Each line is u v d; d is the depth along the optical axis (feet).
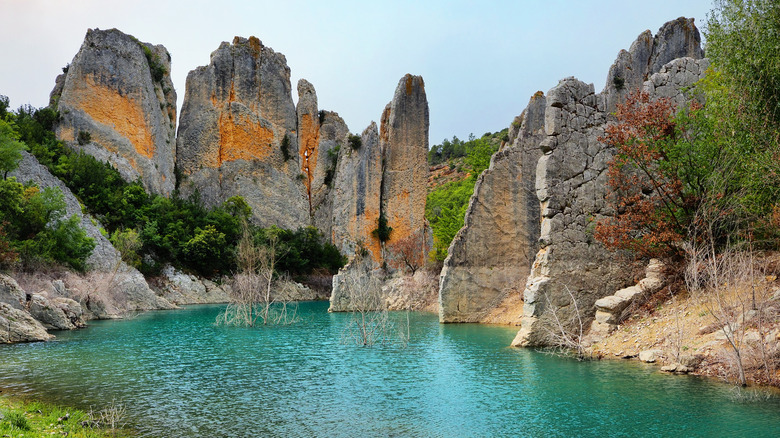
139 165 228.84
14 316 86.84
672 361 52.54
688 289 59.41
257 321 123.65
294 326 112.16
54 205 142.92
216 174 257.55
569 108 71.26
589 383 49.60
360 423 40.19
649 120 67.31
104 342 85.10
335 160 281.54
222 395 49.16
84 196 193.67
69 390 50.83
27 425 36.60
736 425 36.76
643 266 71.10
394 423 40.19
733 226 62.59
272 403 46.21
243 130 263.08
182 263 209.97
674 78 76.02
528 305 70.18
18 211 129.70
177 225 213.05
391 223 226.99
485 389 49.96
